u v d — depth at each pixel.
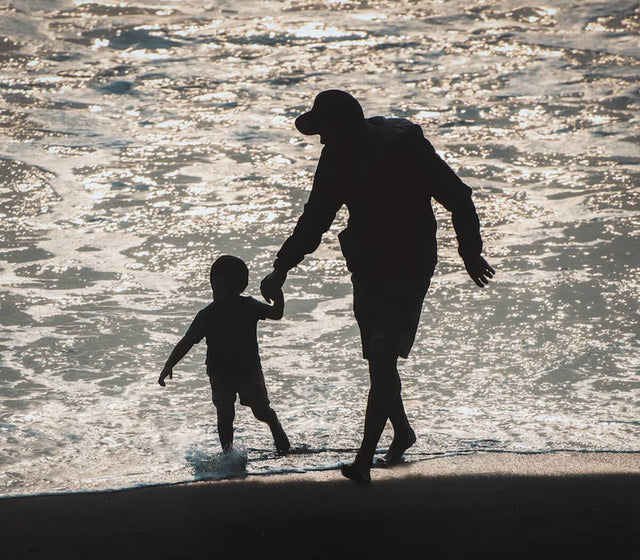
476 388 22.38
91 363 23.78
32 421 20.55
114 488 17.06
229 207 35.53
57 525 15.65
